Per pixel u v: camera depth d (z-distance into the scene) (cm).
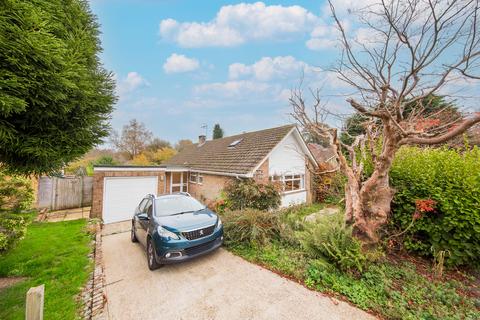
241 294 366
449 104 413
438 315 288
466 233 416
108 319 314
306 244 457
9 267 460
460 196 425
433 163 489
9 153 300
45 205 1040
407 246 490
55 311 322
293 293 362
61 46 279
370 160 606
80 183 1133
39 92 266
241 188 864
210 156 1460
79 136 346
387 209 464
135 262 509
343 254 402
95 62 383
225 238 580
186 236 453
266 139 1188
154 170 1110
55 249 561
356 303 326
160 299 361
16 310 323
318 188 1303
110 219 969
